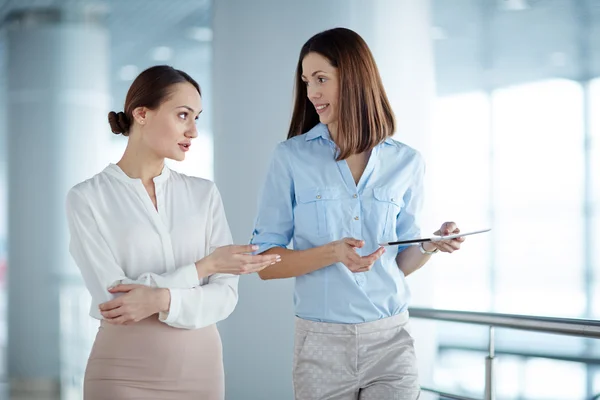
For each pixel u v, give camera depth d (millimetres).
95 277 1795
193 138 1874
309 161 2131
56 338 7504
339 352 2029
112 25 8312
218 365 1908
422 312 2668
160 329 1806
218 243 1973
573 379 7477
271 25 3564
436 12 7422
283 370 3488
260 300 3535
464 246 9414
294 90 2246
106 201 1846
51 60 7543
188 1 7496
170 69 1862
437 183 9445
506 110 9125
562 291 9031
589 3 7137
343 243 1943
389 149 2180
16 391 7441
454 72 9133
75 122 7617
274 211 2164
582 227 8930
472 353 8539
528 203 9148
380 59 3598
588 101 8758
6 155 7633
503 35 8062
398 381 2031
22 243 7516
